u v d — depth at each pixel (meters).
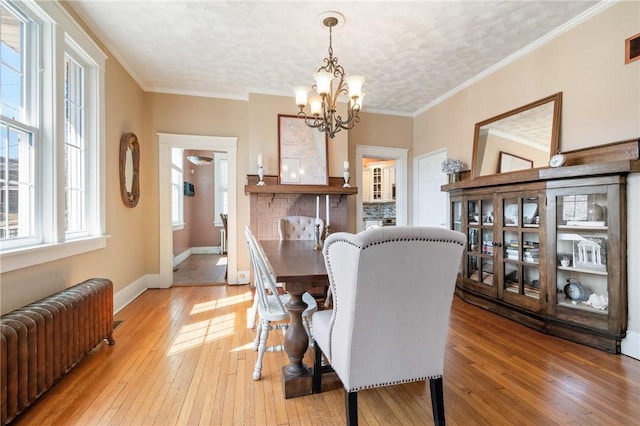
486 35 2.75
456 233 1.20
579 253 2.37
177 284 4.22
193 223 7.63
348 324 1.19
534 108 2.88
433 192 4.50
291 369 1.71
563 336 2.42
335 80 3.68
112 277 3.00
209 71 3.50
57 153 2.07
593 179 2.23
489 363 2.03
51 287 2.01
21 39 1.91
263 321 1.89
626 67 2.20
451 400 1.62
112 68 3.01
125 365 1.98
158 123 3.98
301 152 4.09
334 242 1.22
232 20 2.54
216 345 2.29
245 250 4.25
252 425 1.43
